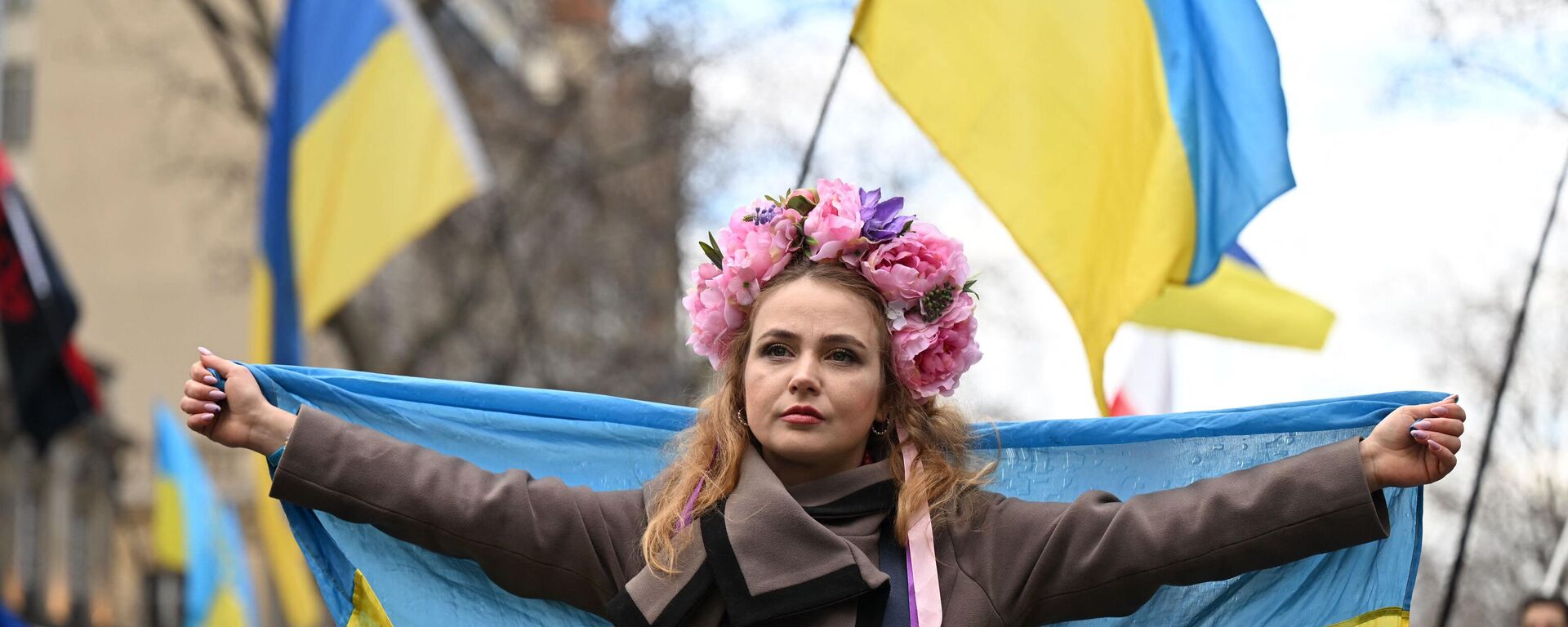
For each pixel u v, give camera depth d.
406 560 6.76
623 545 6.50
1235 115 9.27
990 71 9.50
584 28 35.56
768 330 6.50
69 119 52.47
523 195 36.06
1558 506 28.47
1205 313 13.67
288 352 15.52
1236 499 6.23
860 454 6.65
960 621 6.28
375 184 15.28
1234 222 9.22
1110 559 6.29
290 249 15.58
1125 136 9.30
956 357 6.82
